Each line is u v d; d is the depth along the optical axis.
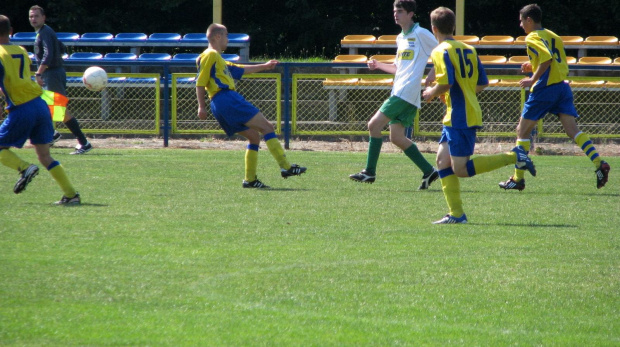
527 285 14.30
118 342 11.10
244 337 11.38
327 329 11.79
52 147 40.72
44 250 16.33
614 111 50.16
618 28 79.94
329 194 25.20
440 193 25.75
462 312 12.70
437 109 50.09
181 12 83.12
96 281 14.06
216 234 18.39
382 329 11.82
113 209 21.59
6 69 21.05
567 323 12.23
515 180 26.20
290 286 14.01
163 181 27.78
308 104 50.84
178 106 52.03
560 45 26.06
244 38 60.50
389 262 15.87
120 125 48.66
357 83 48.88
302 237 18.23
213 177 29.14
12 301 12.82
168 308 12.65
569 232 19.23
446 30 20.41
